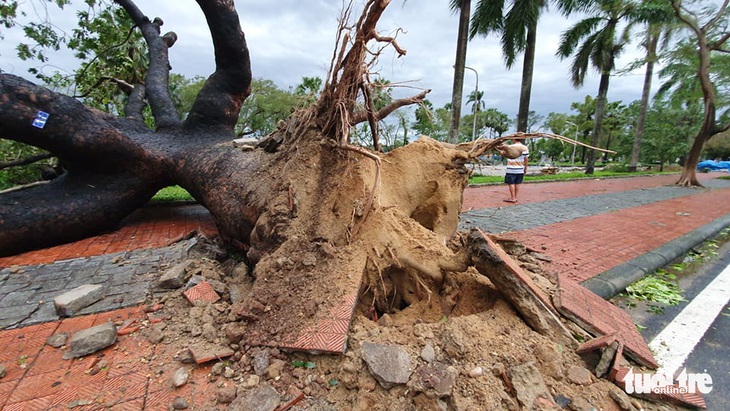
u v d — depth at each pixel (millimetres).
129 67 8477
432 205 3500
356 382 1817
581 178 16703
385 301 2678
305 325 2152
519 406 1676
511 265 2406
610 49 18828
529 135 2814
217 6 4797
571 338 2193
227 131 5918
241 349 2127
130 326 2477
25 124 4285
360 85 2908
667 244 4832
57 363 2098
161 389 1877
